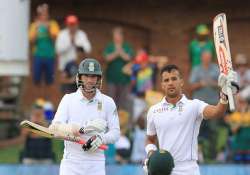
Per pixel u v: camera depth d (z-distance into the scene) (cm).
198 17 6838
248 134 4900
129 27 6881
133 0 6838
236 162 4875
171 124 2833
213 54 5756
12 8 5669
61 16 6744
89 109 2989
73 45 5488
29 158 4722
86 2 6788
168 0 6838
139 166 4412
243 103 5078
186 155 2834
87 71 2912
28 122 2909
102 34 6831
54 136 2919
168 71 2823
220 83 2594
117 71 5578
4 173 4366
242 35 6912
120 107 5538
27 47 5734
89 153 2983
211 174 4409
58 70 6197
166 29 6844
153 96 5147
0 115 5694
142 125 4806
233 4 6875
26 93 6219
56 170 4378
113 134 2992
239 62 5719
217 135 5022
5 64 5731
